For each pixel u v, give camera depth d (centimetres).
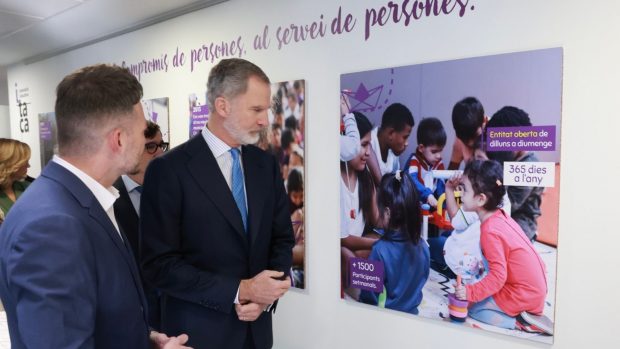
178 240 142
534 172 174
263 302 135
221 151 147
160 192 138
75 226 81
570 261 169
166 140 331
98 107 90
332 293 243
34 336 73
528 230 177
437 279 203
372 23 217
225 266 143
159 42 333
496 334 188
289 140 253
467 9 188
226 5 283
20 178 304
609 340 162
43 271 75
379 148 217
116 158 95
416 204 207
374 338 228
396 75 209
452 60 192
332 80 234
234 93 139
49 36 388
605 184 160
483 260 189
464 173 191
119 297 91
